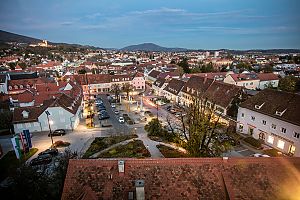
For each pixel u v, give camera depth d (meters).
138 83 134.38
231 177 22.72
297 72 150.38
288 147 47.16
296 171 23.42
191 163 23.34
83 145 54.16
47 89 89.56
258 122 54.22
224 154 47.41
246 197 21.70
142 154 47.53
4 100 88.44
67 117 65.12
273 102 52.22
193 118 39.50
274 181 22.77
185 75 120.25
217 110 67.94
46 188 30.59
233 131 60.44
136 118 76.19
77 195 21.58
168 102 97.25
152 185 22.11
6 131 65.00
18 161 45.97
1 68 174.75
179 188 22.12
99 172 22.69
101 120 74.81
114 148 50.78
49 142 56.56
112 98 106.00
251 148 50.72
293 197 22.03
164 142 54.38
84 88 124.94
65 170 31.61
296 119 45.22
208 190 22.19
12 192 31.09
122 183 22.17
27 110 64.44
